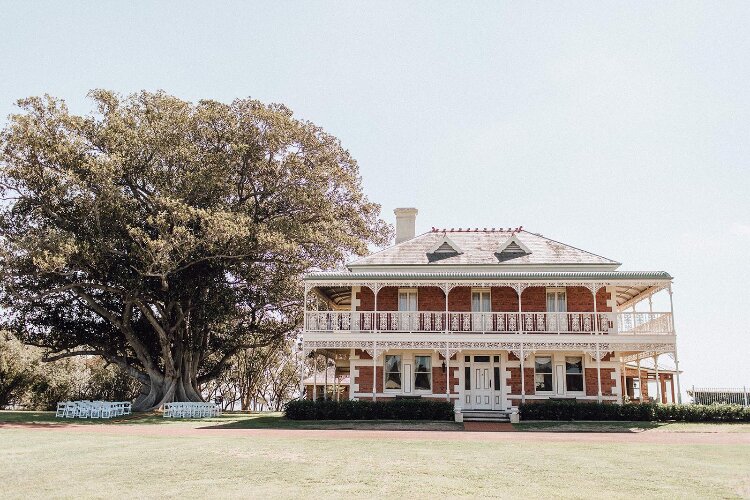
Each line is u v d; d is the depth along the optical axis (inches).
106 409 1183.6
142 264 1262.3
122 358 1472.7
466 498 397.4
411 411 1046.4
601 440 750.5
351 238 1397.6
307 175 1412.4
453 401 1152.2
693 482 452.8
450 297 1203.9
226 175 1353.3
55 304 1398.9
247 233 1210.6
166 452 597.0
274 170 1421.0
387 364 1185.4
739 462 553.6
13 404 1779.0
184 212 1195.3
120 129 1290.6
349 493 409.4
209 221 1176.8
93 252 1202.6
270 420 1072.2
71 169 1211.9
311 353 1243.2
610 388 1144.8
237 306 1510.8
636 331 1089.4
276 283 1456.7
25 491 415.2
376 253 1302.9
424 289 1210.6
